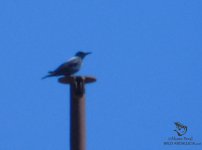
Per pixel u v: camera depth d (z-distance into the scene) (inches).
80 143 681.0
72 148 680.4
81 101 697.0
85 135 687.7
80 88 698.8
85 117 693.9
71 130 687.7
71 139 684.7
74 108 694.5
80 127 685.9
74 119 689.6
